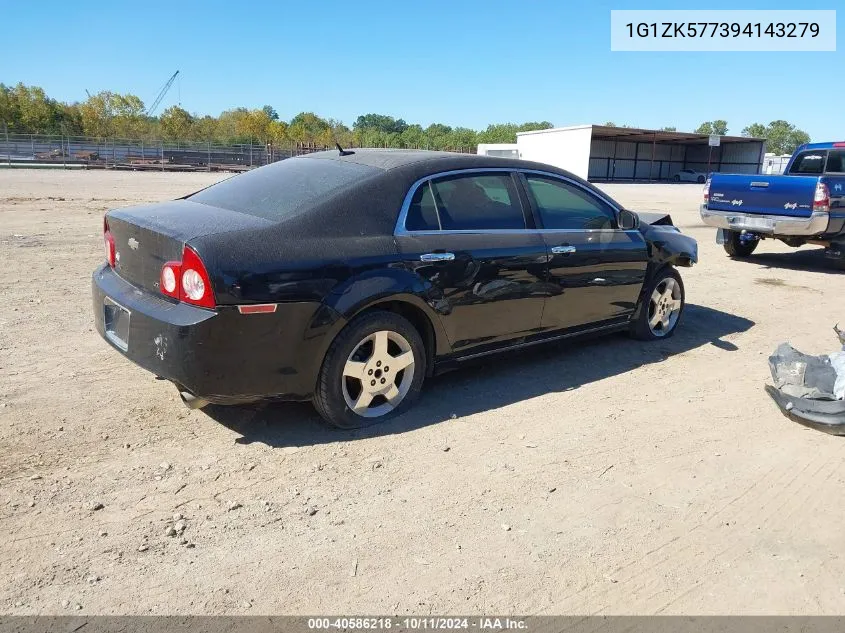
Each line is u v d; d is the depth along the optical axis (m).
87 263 8.61
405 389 4.22
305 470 3.55
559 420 4.35
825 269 10.55
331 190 3.95
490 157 4.70
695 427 4.34
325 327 3.66
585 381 5.09
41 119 62.44
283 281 3.50
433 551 2.93
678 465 3.82
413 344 4.14
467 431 4.11
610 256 5.25
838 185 9.70
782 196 10.02
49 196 18.52
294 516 3.13
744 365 5.62
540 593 2.70
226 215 3.87
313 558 2.84
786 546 3.08
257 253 3.47
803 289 8.91
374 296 3.79
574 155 55.16
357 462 3.66
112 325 3.97
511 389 4.85
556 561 2.90
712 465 3.84
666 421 4.42
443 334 4.29
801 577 2.86
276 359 3.57
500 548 2.97
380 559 2.86
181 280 3.41
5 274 7.70
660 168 66.69
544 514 3.25
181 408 4.21
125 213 4.02
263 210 3.93
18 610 2.45
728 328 6.77
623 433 4.20
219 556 2.82
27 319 5.92
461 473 3.60
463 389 4.80
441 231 4.23
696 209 22.81
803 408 4.50
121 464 3.51
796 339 6.45
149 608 2.50
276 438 3.89
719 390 5.02
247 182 4.49
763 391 5.03
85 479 3.35
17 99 62.84
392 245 3.95
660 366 5.50
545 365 5.40
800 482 3.68
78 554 2.78
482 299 4.40
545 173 4.98
